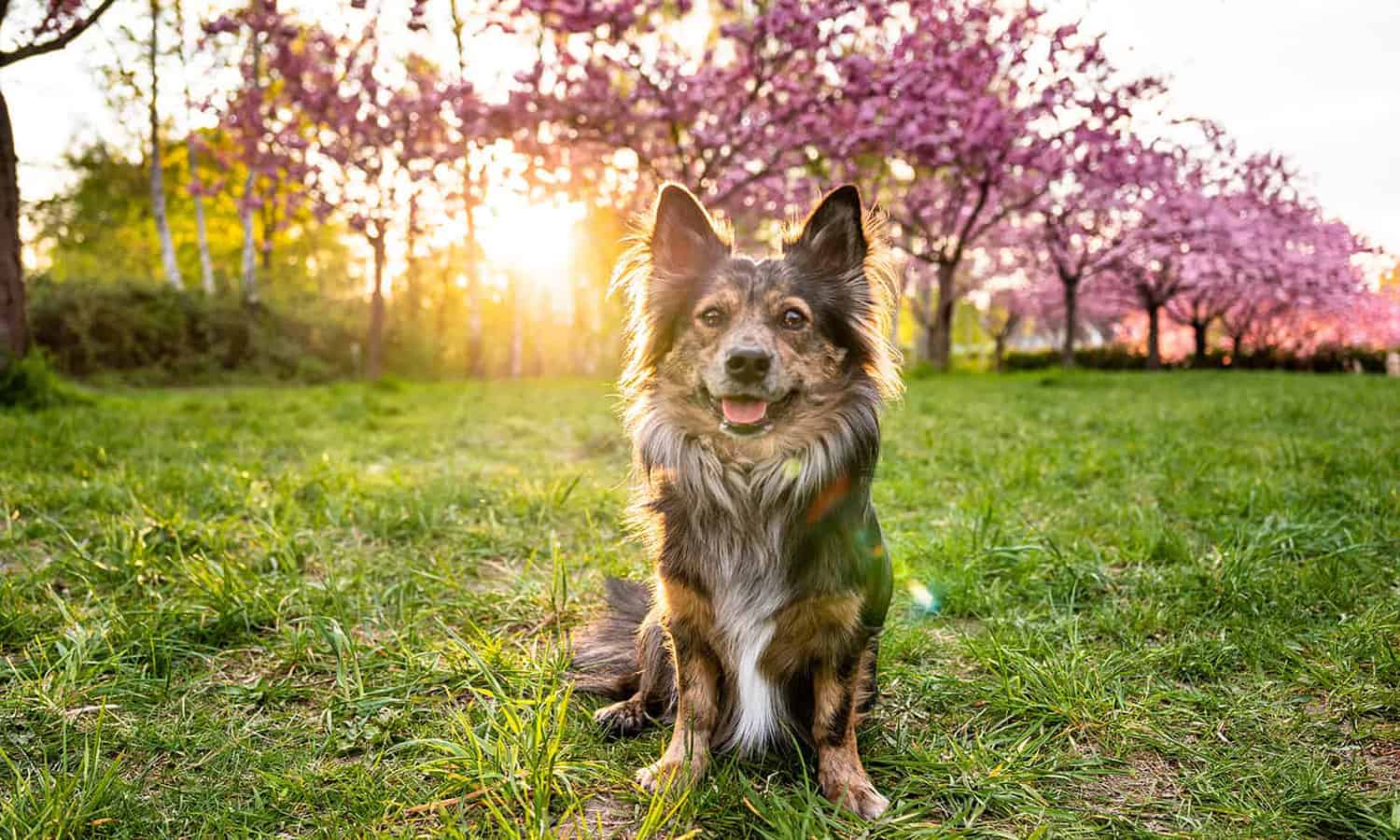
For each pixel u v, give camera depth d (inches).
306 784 33.4
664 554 36.7
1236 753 35.4
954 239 327.9
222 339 307.3
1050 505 72.7
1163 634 47.0
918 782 34.5
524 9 171.5
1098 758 35.6
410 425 129.9
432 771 34.2
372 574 55.0
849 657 34.9
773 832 31.7
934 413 145.3
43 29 130.3
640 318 41.9
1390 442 96.8
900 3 175.0
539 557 60.6
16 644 44.3
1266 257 301.0
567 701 38.2
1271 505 66.9
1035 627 47.1
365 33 195.0
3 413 126.0
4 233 135.0
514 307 362.9
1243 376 284.0
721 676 36.6
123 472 75.5
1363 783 33.5
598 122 192.1
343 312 358.0
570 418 139.8
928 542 60.1
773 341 37.3
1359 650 42.6
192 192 235.3
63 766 33.5
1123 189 268.7
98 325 280.2
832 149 185.9
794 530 35.4
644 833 30.1
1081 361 481.1
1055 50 173.5
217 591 48.1
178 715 38.4
